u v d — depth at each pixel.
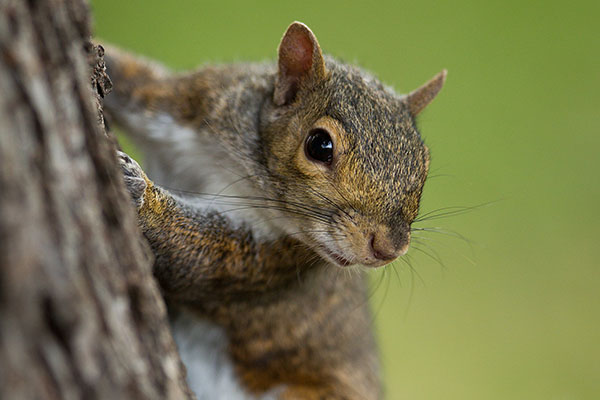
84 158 1.72
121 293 1.72
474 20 2.28
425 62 2.19
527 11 2.36
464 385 1.99
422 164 1.81
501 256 2.11
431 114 2.00
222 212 1.82
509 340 2.05
